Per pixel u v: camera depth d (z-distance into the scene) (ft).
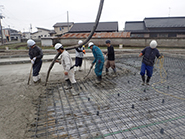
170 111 9.49
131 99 11.32
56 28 115.65
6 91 12.82
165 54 33.32
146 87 13.71
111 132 7.56
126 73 18.65
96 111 9.61
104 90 13.21
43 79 16.31
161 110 9.62
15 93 12.40
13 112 9.41
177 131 7.54
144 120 8.54
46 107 10.12
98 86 14.23
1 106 10.16
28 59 28.96
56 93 12.53
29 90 13.08
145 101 10.94
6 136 7.20
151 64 13.08
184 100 10.97
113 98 11.55
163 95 11.92
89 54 36.58
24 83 14.98
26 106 10.23
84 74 18.29
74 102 10.89
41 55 14.10
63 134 7.50
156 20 79.77
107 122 8.42
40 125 8.21
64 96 11.94
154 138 7.04
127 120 8.59
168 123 8.21
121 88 13.65
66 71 11.93
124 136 7.26
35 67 14.30
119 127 7.96
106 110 9.73
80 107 10.15
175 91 12.67
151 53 12.80
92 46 14.26
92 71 19.70
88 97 11.78
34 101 11.04
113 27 85.46
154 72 18.81
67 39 61.98
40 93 12.44
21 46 67.67
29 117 8.93
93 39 60.59
